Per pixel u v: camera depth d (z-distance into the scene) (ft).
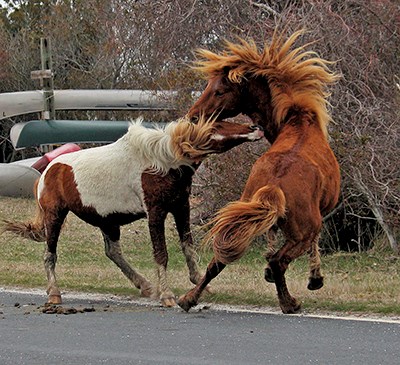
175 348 28.68
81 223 77.51
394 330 31.24
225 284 44.29
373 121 54.39
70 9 140.97
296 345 28.66
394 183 53.67
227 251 32.63
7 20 165.37
